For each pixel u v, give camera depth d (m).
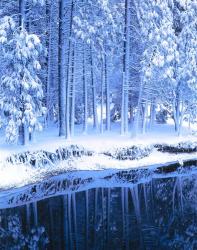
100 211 16.42
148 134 29.17
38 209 16.22
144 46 27.42
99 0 24.97
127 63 27.38
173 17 30.09
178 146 26.95
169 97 29.77
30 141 22.50
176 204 17.77
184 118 32.41
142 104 31.08
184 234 13.73
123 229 14.26
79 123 32.72
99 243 12.90
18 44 18.83
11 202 16.67
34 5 21.83
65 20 24.53
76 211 16.28
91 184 20.33
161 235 13.72
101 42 26.31
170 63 28.33
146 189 20.31
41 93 19.95
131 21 28.08
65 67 25.86
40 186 18.75
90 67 27.95
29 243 12.99
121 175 22.28
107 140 25.22
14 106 19.44
